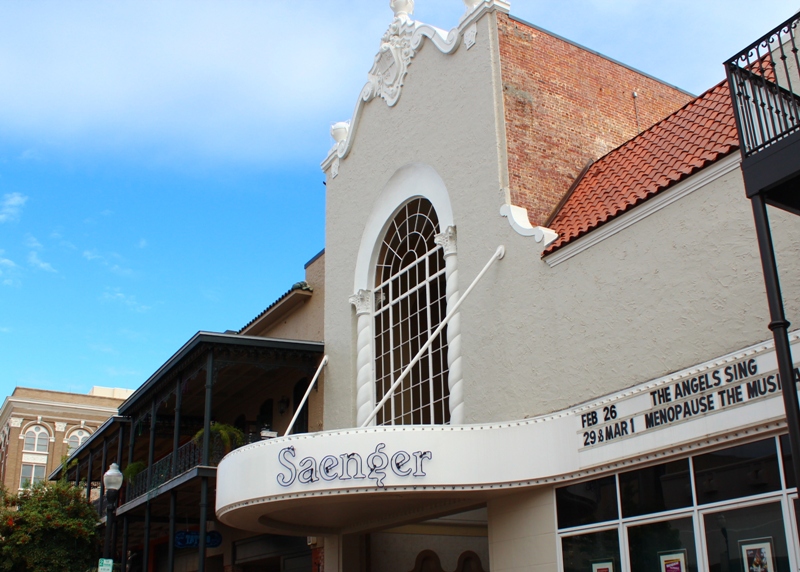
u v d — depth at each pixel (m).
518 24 18.59
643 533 12.26
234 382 25.89
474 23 18.62
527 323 15.42
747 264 11.63
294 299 25.56
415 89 20.39
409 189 20.00
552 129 18.11
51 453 59.00
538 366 14.98
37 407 59.47
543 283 15.23
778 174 8.54
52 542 25.77
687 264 12.55
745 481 10.88
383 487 14.21
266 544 25.02
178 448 22.77
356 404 20.77
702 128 14.61
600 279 14.05
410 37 20.94
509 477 14.09
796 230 10.96
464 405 16.66
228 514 16.56
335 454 14.69
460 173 18.12
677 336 12.48
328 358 22.30
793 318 10.78
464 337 16.97
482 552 22.25
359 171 22.34
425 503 16.36
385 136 21.36
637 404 12.55
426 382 18.55
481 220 17.17
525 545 14.26
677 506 11.80
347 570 19.86
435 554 20.89
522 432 14.26
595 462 13.08
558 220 16.50
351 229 22.27
